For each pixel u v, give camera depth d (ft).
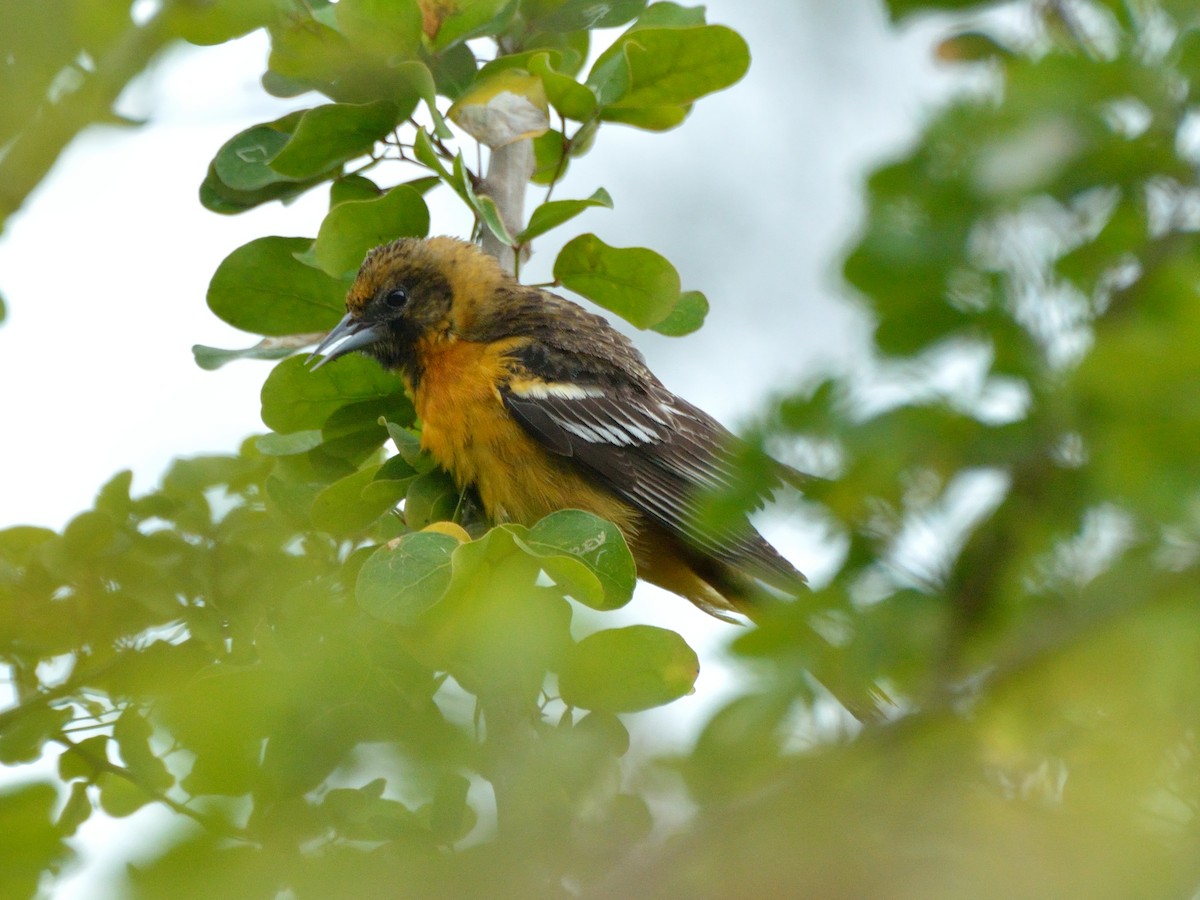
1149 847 15.35
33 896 18.03
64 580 23.72
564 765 18.56
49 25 21.97
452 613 20.31
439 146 28.02
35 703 22.67
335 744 18.66
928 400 17.03
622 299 28.37
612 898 15.87
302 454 28.73
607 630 20.40
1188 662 16.33
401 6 26.23
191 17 22.97
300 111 28.89
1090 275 17.66
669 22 31.48
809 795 16.01
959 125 18.61
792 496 17.20
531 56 28.48
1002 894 15.01
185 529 25.54
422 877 16.58
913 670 16.93
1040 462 16.99
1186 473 16.17
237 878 15.23
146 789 21.86
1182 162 18.37
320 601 22.43
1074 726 16.76
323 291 30.01
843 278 18.12
